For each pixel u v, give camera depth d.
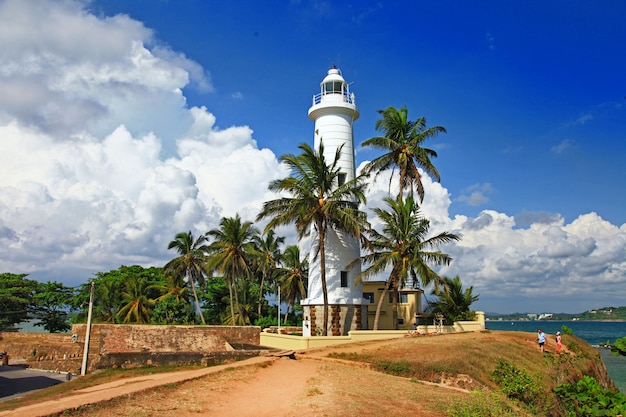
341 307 35.47
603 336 117.38
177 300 61.03
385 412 14.56
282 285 57.09
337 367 23.06
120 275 68.25
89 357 48.12
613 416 15.21
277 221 32.81
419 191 38.47
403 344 28.86
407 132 38.94
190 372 21.53
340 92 40.75
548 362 29.12
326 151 39.03
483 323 42.00
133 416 12.99
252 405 15.06
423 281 33.91
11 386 37.56
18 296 63.16
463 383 21.52
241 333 40.72
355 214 34.06
